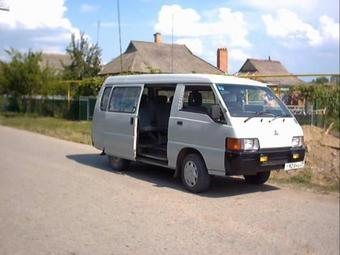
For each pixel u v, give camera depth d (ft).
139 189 27.22
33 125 78.02
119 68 129.29
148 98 32.58
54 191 26.11
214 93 26.11
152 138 32.30
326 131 59.36
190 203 23.99
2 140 54.19
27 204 22.99
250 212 22.38
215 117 25.11
